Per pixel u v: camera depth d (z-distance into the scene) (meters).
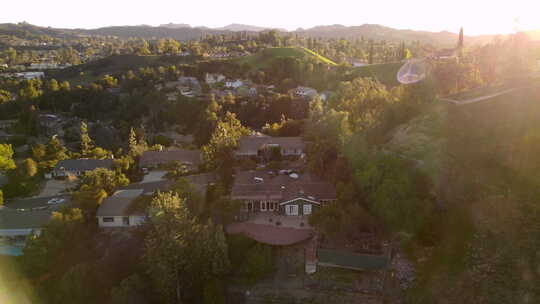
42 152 85.75
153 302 34.22
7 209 55.56
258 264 34.38
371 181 38.62
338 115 58.16
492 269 28.19
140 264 36.16
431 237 34.16
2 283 37.66
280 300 32.56
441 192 36.22
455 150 39.34
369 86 81.19
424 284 30.39
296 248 37.38
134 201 46.28
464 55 80.19
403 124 49.81
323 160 51.03
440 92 55.06
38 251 38.25
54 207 55.50
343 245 35.53
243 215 42.88
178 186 45.19
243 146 63.56
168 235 33.84
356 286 32.44
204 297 33.22
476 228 31.62
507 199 32.06
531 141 36.22
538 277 26.12
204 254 34.78
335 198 43.03
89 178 54.59
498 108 43.41
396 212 35.00
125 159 69.38
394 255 34.06
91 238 43.12
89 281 34.72
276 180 49.28
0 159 74.25
